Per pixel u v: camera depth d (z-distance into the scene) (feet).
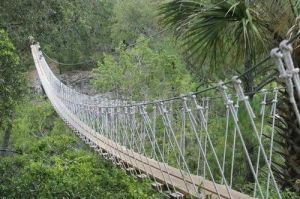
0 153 50.65
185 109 12.39
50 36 35.06
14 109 27.58
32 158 29.96
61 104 48.60
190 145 32.14
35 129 61.36
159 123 36.94
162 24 15.47
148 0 77.20
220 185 13.70
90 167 23.07
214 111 31.50
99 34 90.12
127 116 22.57
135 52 57.11
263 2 13.16
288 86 6.53
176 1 14.60
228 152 27.48
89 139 29.48
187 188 13.39
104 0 89.97
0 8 31.89
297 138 12.56
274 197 13.51
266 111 20.66
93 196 18.08
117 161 22.25
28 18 32.58
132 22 78.07
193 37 14.74
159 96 51.08
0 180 20.71
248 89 18.66
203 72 22.86
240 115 18.07
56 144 34.78
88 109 34.35
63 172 20.92
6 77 25.20
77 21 38.42
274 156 23.12
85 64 92.73
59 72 92.17
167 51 54.60
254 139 23.15
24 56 37.78
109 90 59.82
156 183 15.69
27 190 18.62
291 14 12.53
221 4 13.56
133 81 54.39
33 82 70.74
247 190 18.29
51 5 33.71
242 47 14.26
